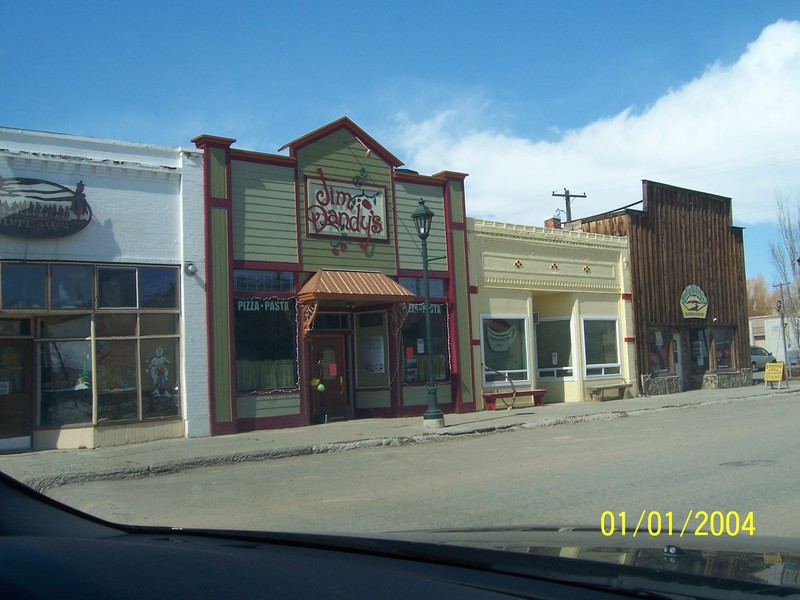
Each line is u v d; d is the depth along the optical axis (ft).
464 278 68.90
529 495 31.12
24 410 48.32
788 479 32.48
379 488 34.60
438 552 8.30
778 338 190.19
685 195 93.71
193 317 53.16
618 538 10.17
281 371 57.31
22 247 47.39
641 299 86.07
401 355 64.34
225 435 53.21
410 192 66.08
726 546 9.38
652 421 61.52
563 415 64.08
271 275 57.67
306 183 59.47
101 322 49.98
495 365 71.72
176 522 28.22
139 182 51.96
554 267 77.61
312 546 9.22
